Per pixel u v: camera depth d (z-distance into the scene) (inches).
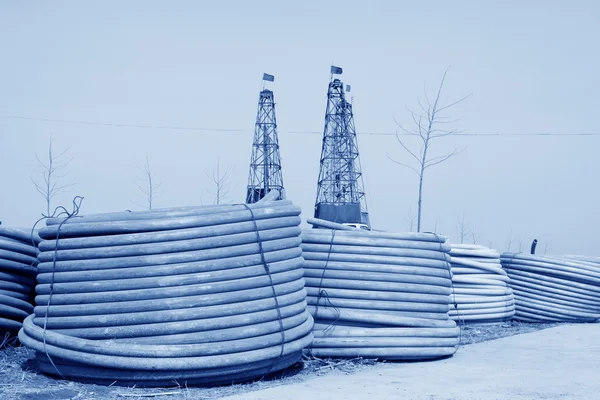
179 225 299.1
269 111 2536.9
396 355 363.9
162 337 291.3
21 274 362.3
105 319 292.2
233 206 317.4
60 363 297.1
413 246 379.2
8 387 283.1
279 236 321.7
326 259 373.7
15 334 372.5
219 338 295.1
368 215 2410.2
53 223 307.3
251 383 307.4
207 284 297.6
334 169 2412.6
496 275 542.0
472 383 303.4
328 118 2432.3
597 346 437.4
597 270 589.0
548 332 519.5
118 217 305.0
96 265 295.9
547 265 587.8
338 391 283.9
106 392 280.5
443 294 384.8
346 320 369.4
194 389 290.5
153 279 293.6
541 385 298.2
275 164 2519.7
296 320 322.3
